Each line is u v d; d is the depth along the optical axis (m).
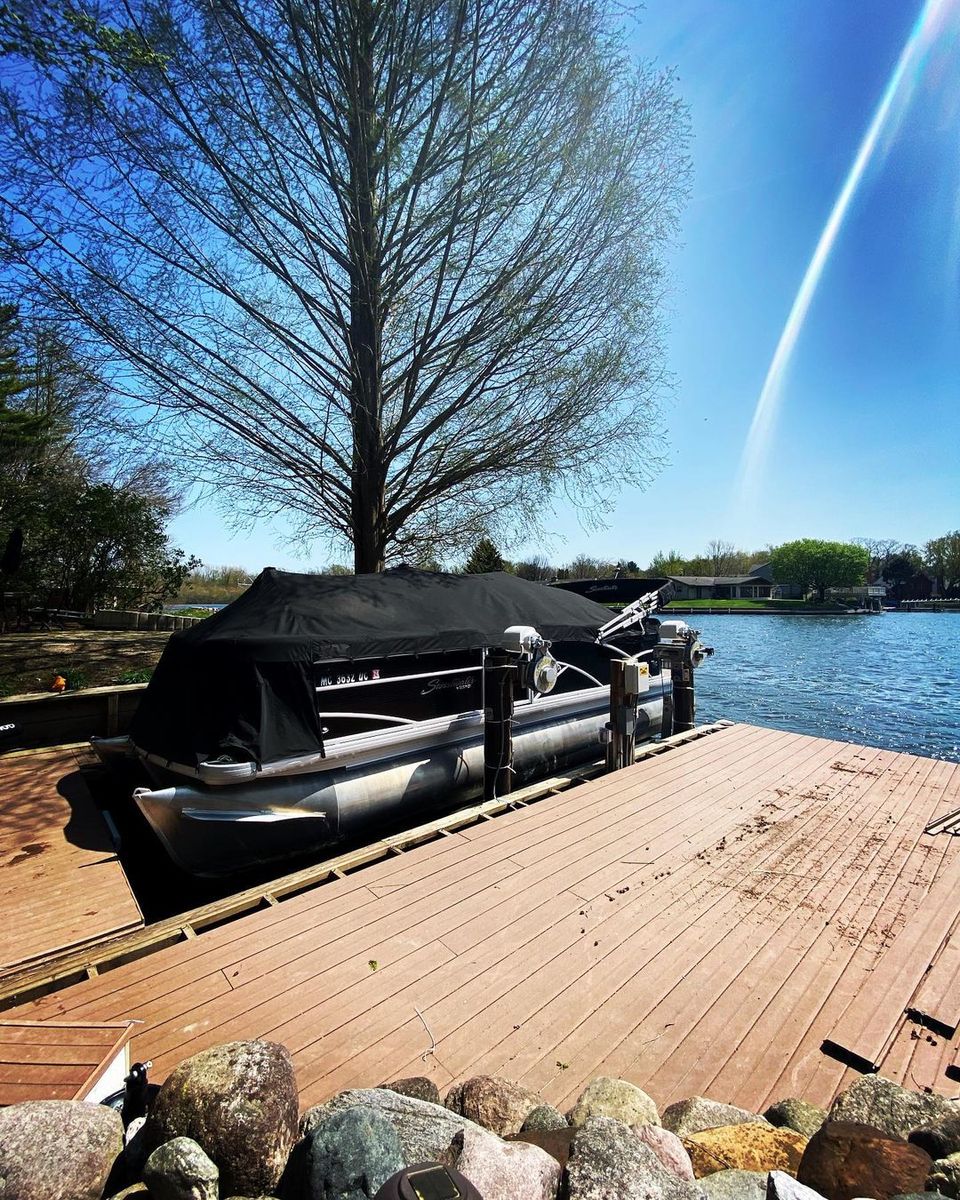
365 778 5.15
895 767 6.31
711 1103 2.11
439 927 3.33
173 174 6.56
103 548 16.41
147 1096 1.99
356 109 6.75
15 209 6.02
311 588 5.57
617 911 3.50
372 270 7.50
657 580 8.84
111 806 6.08
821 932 3.29
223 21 6.42
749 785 5.73
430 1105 1.92
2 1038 2.22
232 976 2.92
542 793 5.72
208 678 4.79
